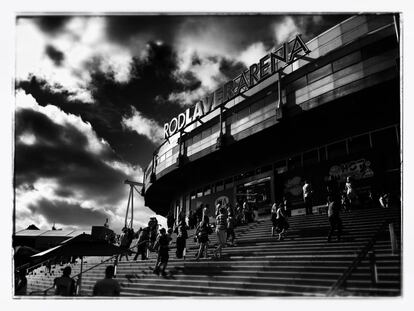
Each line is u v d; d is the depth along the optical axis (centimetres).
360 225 1051
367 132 1614
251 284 787
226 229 1165
